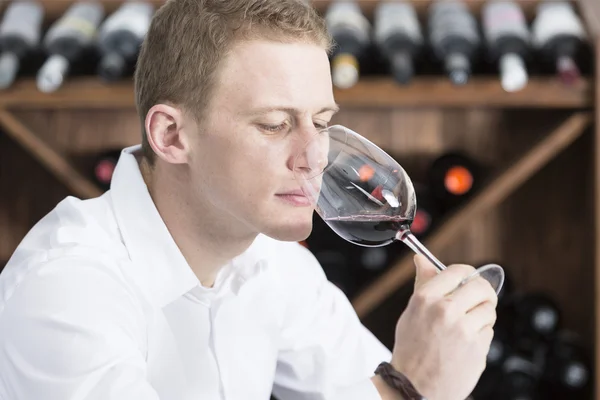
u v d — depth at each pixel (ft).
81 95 8.23
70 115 9.20
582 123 8.27
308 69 4.16
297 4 4.23
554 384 8.67
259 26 4.14
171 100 4.36
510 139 9.18
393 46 7.98
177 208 4.61
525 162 8.39
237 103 4.16
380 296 8.66
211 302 4.92
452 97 8.20
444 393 4.00
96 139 9.24
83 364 3.79
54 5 8.77
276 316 5.25
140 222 4.61
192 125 4.32
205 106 4.24
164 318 4.67
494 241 9.35
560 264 9.30
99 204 4.71
